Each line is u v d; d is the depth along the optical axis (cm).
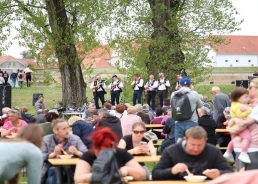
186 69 3225
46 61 3136
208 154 760
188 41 3269
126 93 3161
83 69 3222
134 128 967
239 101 953
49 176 969
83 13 3069
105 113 1226
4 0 3041
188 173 741
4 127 1403
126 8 3188
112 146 656
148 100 3059
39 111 1684
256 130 902
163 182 721
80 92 3203
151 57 3247
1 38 3078
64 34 3084
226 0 3238
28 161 662
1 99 2386
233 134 929
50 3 3056
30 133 689
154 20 3256
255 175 377
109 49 3225
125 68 3234
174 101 1262
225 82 6362
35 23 3045
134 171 737
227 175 385
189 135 750
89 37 3064
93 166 639
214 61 3416
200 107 1280
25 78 5428
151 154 965
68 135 1012
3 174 650
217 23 3247
